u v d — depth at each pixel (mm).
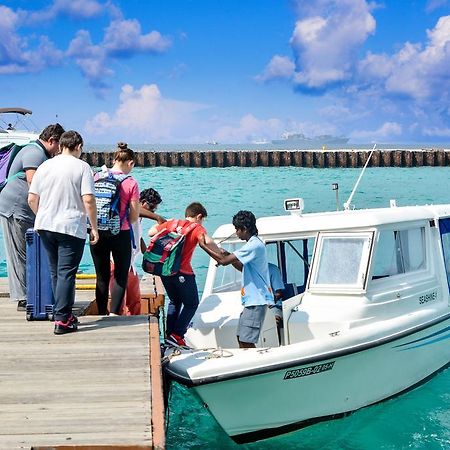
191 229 6980
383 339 7039
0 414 4719
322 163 53250
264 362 6160
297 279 7793
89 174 6367
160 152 53562
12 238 7207
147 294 9453
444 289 8391
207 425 7191
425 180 43062
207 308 7453
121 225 6871
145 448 4238
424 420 7219
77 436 4383
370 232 7312
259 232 7738
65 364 5676
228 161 53594
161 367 5766
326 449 6676
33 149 6926
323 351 6512
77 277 9930
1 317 7113
